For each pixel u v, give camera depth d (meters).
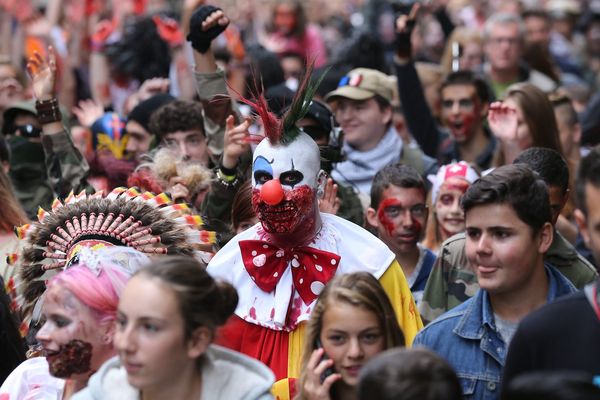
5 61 24.42
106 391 10.20
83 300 10.67
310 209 12.40
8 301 12.41
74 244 12.34
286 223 12.21
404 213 15.73
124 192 13.27
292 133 12.41
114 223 12.51
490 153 20.73
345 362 10.44
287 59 29.89
